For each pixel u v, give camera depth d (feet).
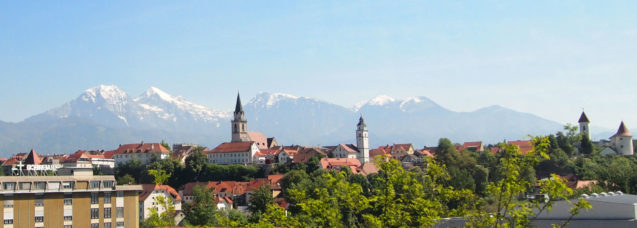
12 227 456.04
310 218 216.74
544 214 341.62
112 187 505.66
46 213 471.21
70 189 485.56
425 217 196.65
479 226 187.62
